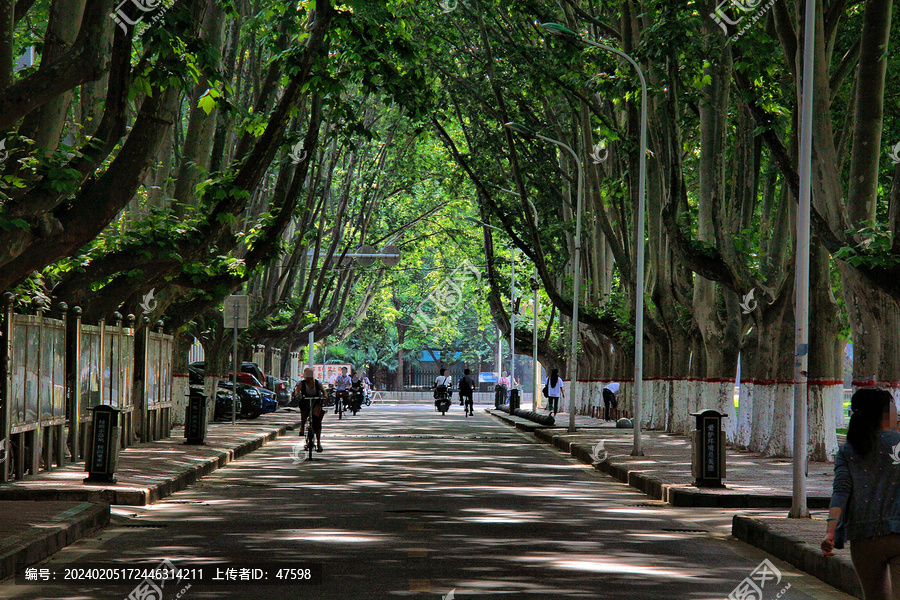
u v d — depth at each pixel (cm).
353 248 8350
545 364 10269
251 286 6850
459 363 17338
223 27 3816
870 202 3055
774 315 4028
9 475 2534
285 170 4256
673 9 3803
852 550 1087
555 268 7344
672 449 4219
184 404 5222
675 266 4931
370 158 8056
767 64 3384
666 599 1436
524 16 5278
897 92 4134
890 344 3128
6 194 2570
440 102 6025
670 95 4000
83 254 3184
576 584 1527
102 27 2219
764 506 2553
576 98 5488
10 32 2317
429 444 4903
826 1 3366
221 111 2752
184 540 1900
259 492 2753
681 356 5303
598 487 3056
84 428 3222
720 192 4038
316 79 3120
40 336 2717
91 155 2434
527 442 5231
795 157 3603
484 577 1566
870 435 1091
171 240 3166
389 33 3156
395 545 1861
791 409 3803
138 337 3966
